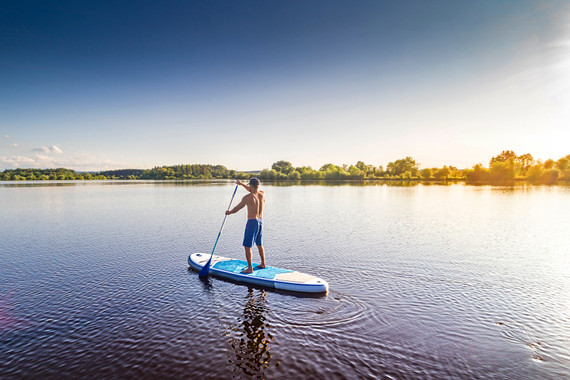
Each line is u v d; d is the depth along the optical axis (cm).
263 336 560
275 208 2639
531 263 1011
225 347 525
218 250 1183
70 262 1034
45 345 536
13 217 2109
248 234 843
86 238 1413
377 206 2786
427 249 1185
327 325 599
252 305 691
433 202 3166
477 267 965
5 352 514
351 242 1298
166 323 611
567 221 1892
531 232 1538
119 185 8394
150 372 459
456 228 1645
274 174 14875
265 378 443
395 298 727
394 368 467
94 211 2442
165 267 975
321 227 1675
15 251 1180
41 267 980
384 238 1384
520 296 743
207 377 446
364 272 913
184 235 1475
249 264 855
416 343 537
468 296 741
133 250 1191
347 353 506
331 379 441
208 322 614
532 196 3897
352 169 13962
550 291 775
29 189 6112
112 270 946
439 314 647
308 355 500
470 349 520
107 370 465
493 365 475
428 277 873
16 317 640
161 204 3017
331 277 871
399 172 15412
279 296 739
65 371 464
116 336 564
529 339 552
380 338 553
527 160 17350
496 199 3488
